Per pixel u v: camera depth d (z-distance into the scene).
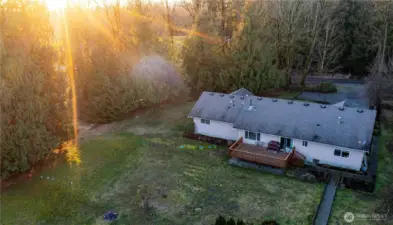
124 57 31.12
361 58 45.94
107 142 25.62
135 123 29.94
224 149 23.80
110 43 30.91
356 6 46.59
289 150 21.53
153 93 31.34
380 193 17.38
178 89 33.66
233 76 35.22
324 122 21.20
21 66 19.12
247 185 18.80
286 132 21.23
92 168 21.45
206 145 24.50
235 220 15.58
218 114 25.09
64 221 16.14
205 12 35.38
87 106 29.94
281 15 41.44
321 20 43.31
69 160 22.69
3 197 18.36
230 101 26.09
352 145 19.00
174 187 18.84
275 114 23.00
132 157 22.92
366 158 21.02
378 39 41.66
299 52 46.19
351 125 20.41
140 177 20.14
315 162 20.70
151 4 40.38
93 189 18.95
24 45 19.81
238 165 21.19
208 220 15.71
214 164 21.55
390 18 41.34
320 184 18.59
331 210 16.19
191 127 27.41
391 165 20.38
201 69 35.47
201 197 17.75
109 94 29.62
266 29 38.12
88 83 29.58
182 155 23.00
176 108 33.41
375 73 33.22
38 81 20.12
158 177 20.05
